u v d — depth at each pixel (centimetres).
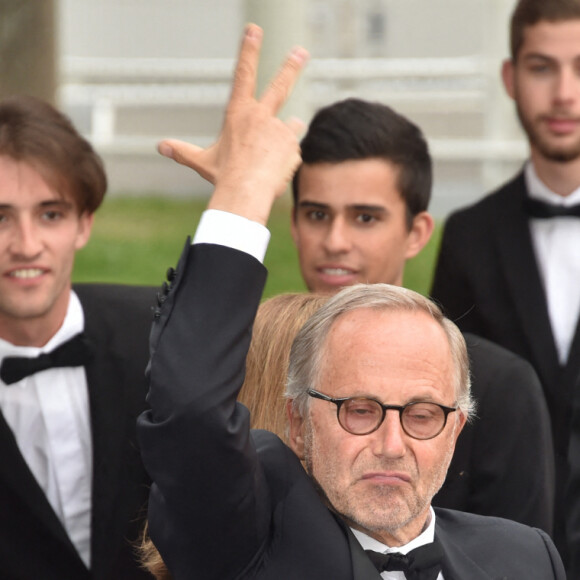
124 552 1158
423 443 798
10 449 1132
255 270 809
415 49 6606
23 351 1170
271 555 814
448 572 847
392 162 1307
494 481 1166
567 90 1442
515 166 4794
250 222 812
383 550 833
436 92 5716
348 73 5591
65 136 1119
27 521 1135
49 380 1180
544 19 1441
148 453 781
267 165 830
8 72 2364
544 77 1460
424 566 829
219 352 780
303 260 1332
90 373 1183
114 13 6894
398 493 796
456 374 834
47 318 1162
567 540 1082
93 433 1174
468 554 880
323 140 1307
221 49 6856
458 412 851
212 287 801
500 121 4903
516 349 1459
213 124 5878
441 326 831
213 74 6125
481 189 4778
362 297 827
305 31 4356
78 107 5756
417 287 3266
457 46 6581
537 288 1466
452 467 1162
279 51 4294
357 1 6600
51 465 1181
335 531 822
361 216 1306
